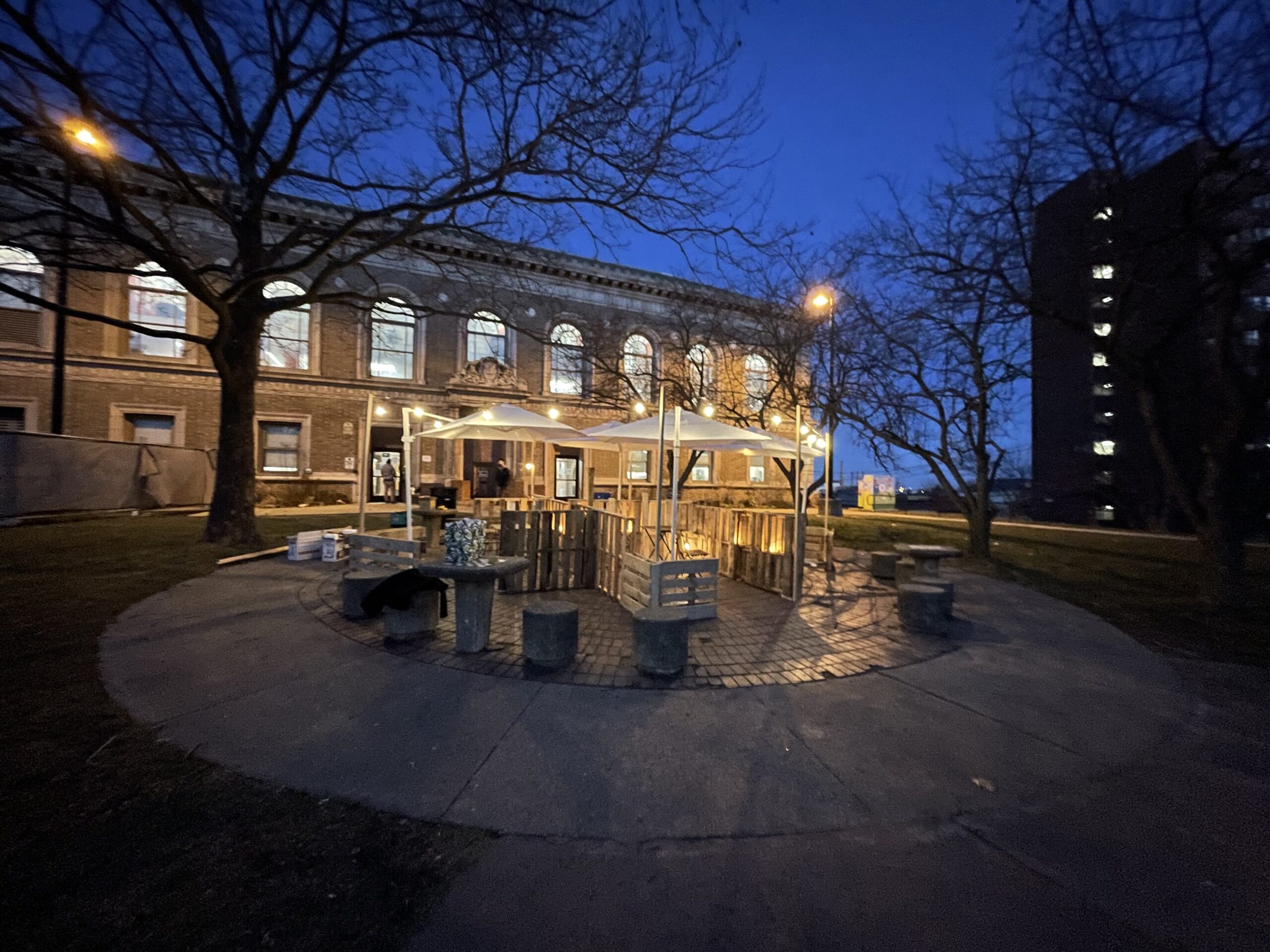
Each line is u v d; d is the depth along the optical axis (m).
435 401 24.36
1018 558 12.87
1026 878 2.76
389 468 23.41
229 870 2.67
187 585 8.02
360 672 5.10
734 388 19.36
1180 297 9.11
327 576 8.88
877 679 5.29
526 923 2.42
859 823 3.17
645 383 21.22
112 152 8.00
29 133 6.97
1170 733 4.34
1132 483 19.80
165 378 20.67
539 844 2.93
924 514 26.83
